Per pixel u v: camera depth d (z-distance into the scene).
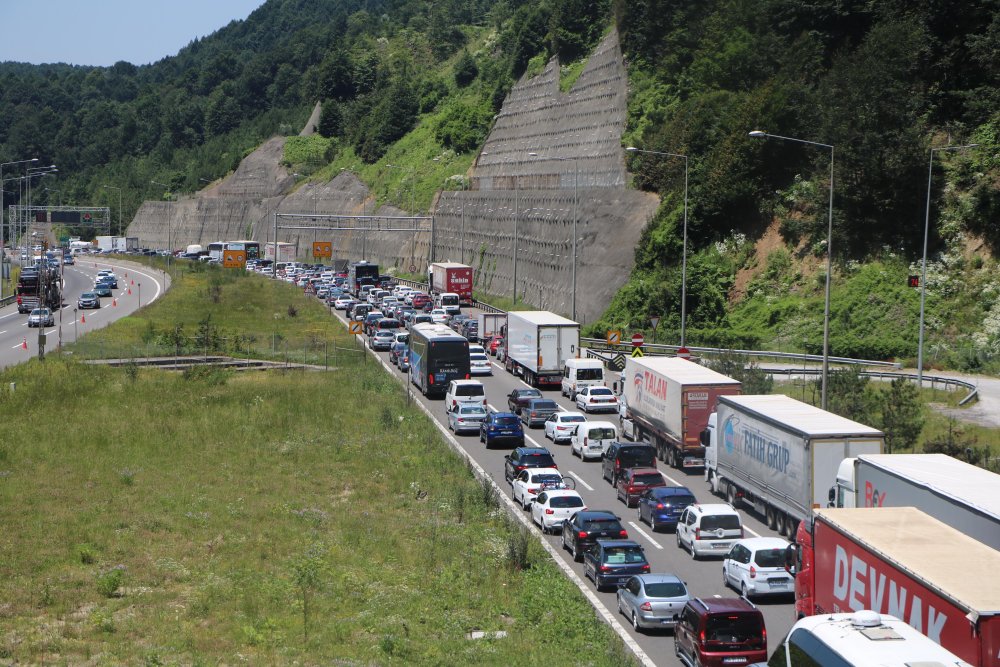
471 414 56.94
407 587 31.95
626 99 126.88
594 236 111.81
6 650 25.89
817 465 33.97
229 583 32.03
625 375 55.56
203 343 84.19
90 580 32.00
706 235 96.31
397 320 95.38
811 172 90.88
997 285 73.12
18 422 55.56
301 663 25.41
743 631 24.88
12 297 130.25
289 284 150.00
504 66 194.75
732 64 107.12
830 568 24.00
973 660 18.16
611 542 32.41
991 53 80.88
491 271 142.38
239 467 47.62
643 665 26.00
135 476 45.50
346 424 57.25
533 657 25.91
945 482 26.52
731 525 34.94
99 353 79.25
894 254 80.00
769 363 74.06
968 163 79.44
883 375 66.62
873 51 84.38
